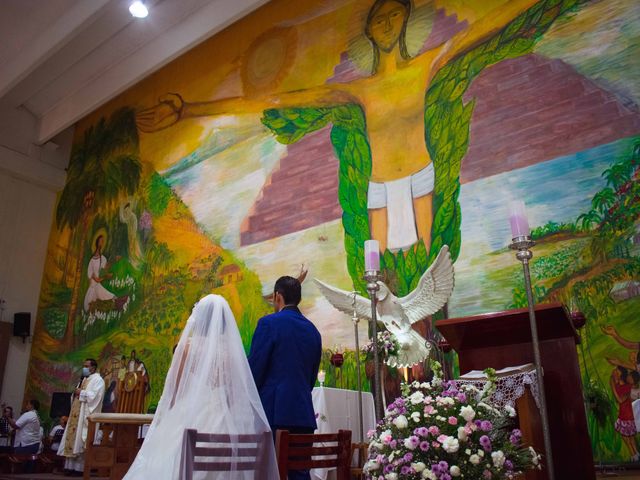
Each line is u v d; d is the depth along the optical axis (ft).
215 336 8.73
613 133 19.45
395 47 27.37
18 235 43.93
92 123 44.86
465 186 22.62
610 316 17.74
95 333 37.65
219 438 7.73
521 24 23.13
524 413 9.45
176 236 34.65
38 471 34.22
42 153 45.83
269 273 28.73
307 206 28.22
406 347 18.54
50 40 37.96
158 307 34.09
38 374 40.91
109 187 40.93
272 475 8.00
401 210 24.45
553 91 21.39
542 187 20.53
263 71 33.40
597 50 20.72
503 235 21.08
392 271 23.90
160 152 37.93
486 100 23.15
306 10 32.42
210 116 35.53
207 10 36.27
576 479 9.59
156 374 32.65
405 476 8.41
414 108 25.59
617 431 16.70
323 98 29.53
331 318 25.27
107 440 16.72
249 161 32.09
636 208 18.15
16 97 44.68
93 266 39.70
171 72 39.47
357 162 26.78
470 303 21.12
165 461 7.68
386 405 21.20
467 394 8.95
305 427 9.29
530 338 10.84
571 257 19.10
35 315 43.21
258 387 9.50
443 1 26.25
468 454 8.11
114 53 41.04
